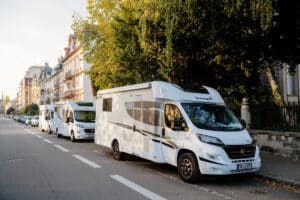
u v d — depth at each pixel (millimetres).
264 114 13430
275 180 8992
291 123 12297
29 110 93875
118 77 17703
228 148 8398
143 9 12031
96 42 20406
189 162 8828
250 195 7637
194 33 10234
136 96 11695
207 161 8336
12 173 10070
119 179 9250
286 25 10672
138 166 11531
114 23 16562
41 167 11164
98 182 8836
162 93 10273
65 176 9633
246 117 13891
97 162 12352
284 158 11898
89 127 20875
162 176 9773
